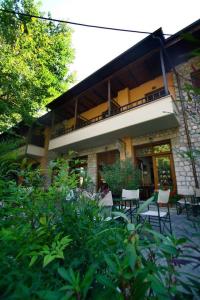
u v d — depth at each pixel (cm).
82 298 49
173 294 59
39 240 80
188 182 582
